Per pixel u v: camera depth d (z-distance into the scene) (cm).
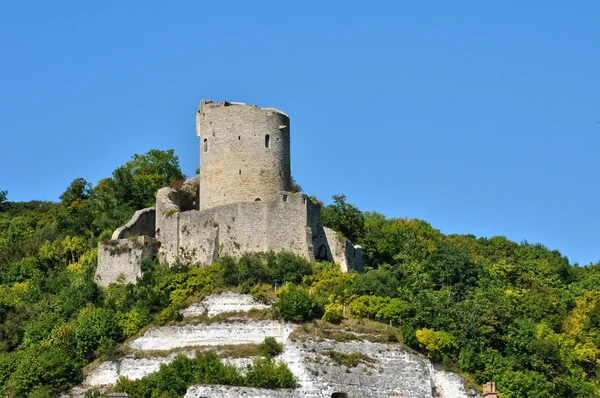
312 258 19350
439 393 16988
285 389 16050
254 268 18338
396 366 16850
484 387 16888
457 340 17750
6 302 19662
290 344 16650
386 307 17925
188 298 18088
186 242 19825
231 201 19788
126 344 17412
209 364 16150
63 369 16762
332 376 16325
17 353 17788
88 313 18250
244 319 17362
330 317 17488
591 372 19538
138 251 19812
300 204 19550
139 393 15962
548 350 17962
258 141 19962
